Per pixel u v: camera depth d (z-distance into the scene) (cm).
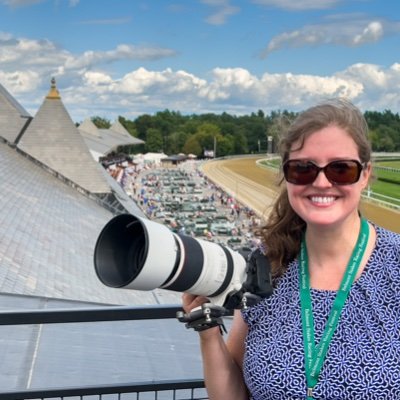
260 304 268
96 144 12688
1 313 364
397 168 14712
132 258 230
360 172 248
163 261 218
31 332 1014
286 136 256
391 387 234
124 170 13262
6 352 929
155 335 1035
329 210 251
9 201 2978
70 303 1434
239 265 249
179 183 11412
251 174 13388
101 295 2128
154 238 216
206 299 257
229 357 285
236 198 8844
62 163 4672
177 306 388
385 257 255
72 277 2206
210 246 244
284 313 262
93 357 940
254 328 270
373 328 243
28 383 837
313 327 252
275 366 252
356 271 254
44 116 4691
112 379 868
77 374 872
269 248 275
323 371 243
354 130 246
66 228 3064
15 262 2025
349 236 262
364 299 248
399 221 6141
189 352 981
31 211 3025
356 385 236
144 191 9931
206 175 13112
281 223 274
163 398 724
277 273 274
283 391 249
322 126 246
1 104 5228
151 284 222
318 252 263
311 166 247
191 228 6319
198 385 430
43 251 2380
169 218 7088
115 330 1051
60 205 3641
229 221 6794
